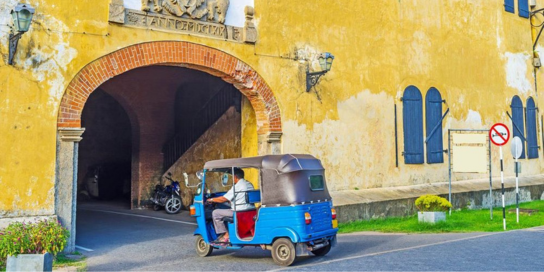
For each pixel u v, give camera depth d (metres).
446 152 14.34
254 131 11.30
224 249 8.80
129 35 9.00
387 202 12.10
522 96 17.11
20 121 7.86
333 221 7.77
